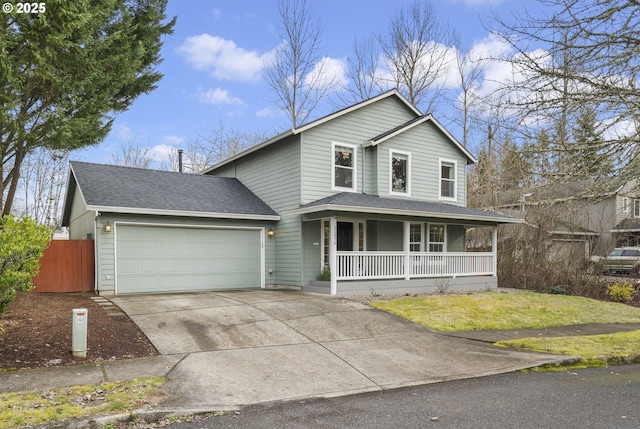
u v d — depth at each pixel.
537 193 12.88
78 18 10.54
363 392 5.73
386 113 16.27
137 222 12.88
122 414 4.57
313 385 5.94
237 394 5.47
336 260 13.05
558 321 11.16
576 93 6.42
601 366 7.34
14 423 4.25
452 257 15.88
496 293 14.70
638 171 6.20
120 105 17.25
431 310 11.12
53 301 10.55
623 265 19.42
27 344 6.95
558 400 5.40
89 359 6.59
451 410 5.03
